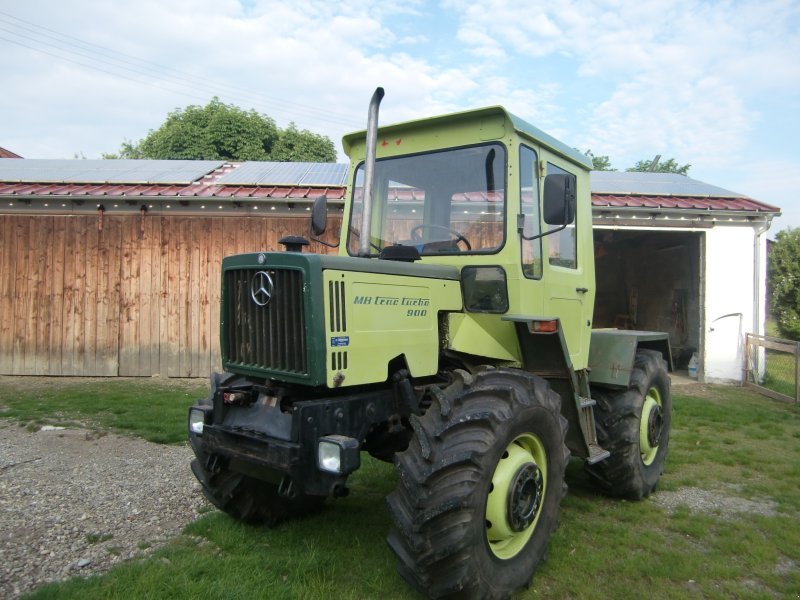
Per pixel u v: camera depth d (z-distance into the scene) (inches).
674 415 296.0
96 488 171.8
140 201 362.3
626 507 170.7
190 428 134.7
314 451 109.4
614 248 570.6
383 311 119.0
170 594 111.9
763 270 411.2
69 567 123.7
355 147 162.7
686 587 124.9
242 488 138.9
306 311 108.3
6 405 280.2
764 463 217.2
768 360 468.1
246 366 121.9
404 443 136.0
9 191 357.7
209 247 369.1
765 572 131.8
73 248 368.5
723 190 460.1
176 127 896.3
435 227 145.3
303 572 121.4
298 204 361.7
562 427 127.8
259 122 927.7
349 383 111.8
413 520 102.3
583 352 168.4
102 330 368.8
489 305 136.1
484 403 111.8
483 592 104.2
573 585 122.6
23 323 369.7
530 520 118.0
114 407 276.5
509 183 135.1
